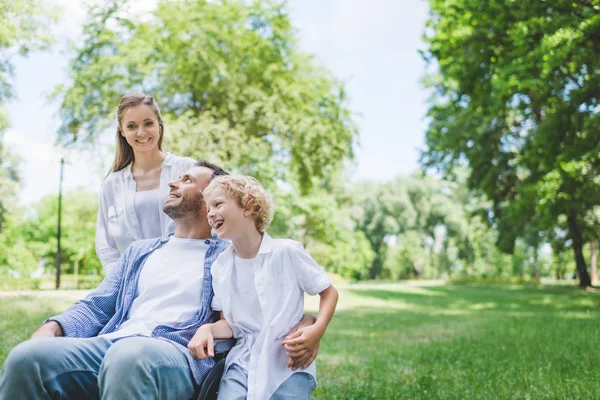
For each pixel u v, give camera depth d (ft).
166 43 70.03
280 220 88.07
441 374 18.52
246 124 71.97
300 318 8.32
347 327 38.81
